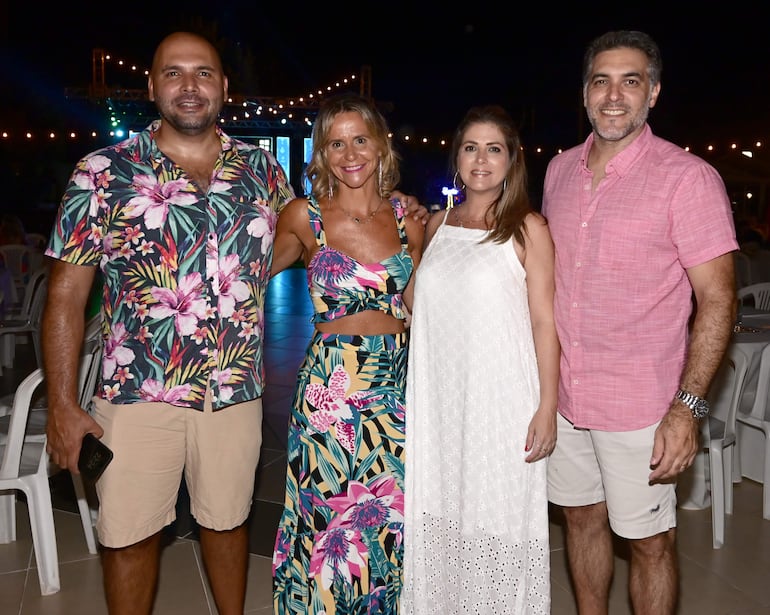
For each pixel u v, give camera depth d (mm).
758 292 5855
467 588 2457
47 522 3064
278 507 3918
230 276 2324
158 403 2318
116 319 2293
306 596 2621
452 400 2426
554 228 2436
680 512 3854
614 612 2922
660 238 2258
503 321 2350
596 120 2301
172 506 2459
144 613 2443
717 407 3965
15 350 7555
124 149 2266
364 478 2555
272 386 5992
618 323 2314
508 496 2402
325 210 2600
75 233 2195
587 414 2404
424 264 2451
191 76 2271
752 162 13453
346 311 2555
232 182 2334
